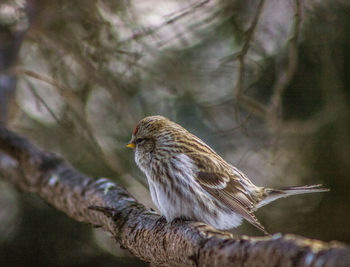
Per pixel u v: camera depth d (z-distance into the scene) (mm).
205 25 10352
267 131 10852
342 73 10352
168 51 10766
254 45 9648
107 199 8344
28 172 9742
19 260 11391
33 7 10633
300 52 10578
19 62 11266
